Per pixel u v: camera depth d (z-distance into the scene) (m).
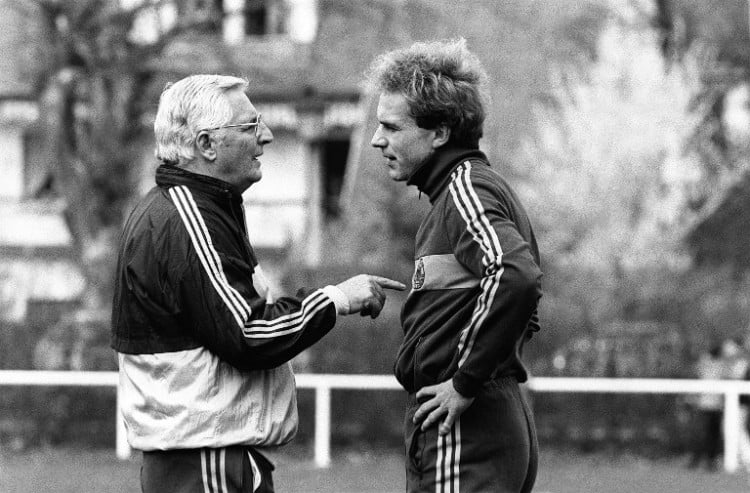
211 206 7.52
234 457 7.45
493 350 7.05
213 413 7.38
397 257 32.91
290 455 27.28
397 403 27.78
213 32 39.25
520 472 7.51
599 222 37.06
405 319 7.75
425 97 7.52
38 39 36.12
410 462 7.67
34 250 45.69
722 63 41.72
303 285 31.78
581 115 39.53
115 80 33.62
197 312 7.33
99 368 28.61
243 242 7.69
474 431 7.41
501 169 38.56
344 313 7.58
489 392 7.45
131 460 25.78
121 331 7.57
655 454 27.25
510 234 7.08
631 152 39.06
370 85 7.93
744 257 36.38
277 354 7.35
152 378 7.48
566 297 30.56
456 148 7.65
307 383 24.33
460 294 7.39
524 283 6.96
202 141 7.57
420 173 7.68
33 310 35.50
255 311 7.34
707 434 25.39
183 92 7.65
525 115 39.19
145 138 35.16
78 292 38.69
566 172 38.22
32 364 28.69
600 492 20.45
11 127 47.47
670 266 32.38
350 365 27.83
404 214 33.09
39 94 34.78
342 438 27.75
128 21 33.16
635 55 40.94
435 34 39.09
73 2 32.94
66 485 20.95
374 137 7.75
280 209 46.78
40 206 47.25
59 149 34.16
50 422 28.34
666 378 27.55
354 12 40.38
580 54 40.09
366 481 21.83
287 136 47.44
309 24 47.41
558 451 27.56
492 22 39.28
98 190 33.78
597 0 40.38
